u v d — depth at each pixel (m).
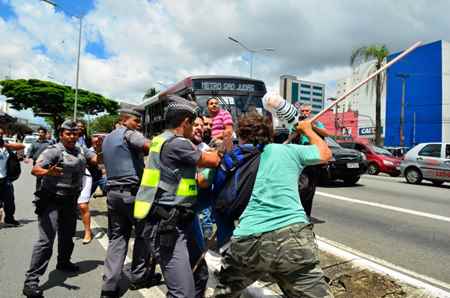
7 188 6.78
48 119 56.62
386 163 17.69
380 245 5.81
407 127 44.00
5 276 4.38
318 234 6.43
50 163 3.94
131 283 4.10
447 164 13.52
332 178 12.18
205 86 11.21
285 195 2.45
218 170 2.70
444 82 40.81
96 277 4.38
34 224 6.96
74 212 4.45
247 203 2.53
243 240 2.43
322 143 2.67
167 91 13.21
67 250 4.52
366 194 10.81
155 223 2.88
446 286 4.20
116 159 3.76
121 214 3.77
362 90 51.59
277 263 2.35
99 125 62.88
